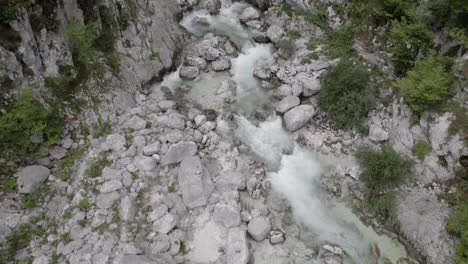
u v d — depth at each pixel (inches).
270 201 583.5
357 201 585.9
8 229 480.4
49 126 557.9
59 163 561.3
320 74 753.6
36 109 528.4
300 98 742.5
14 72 521.0
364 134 661.3
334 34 823.1
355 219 566.9
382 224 557.6
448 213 515.8
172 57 803.4
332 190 602.9
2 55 502.6
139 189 564.1
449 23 593.0
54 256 478.3
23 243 478.3
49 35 578.9
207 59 813.9
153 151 607.2
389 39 714.2
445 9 589.3
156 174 589.6
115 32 686.5
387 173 556.4
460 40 557.0
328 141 671.1
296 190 604.1
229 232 515.2
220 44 853.8
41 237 492.1
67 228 505.7
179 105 724.7
